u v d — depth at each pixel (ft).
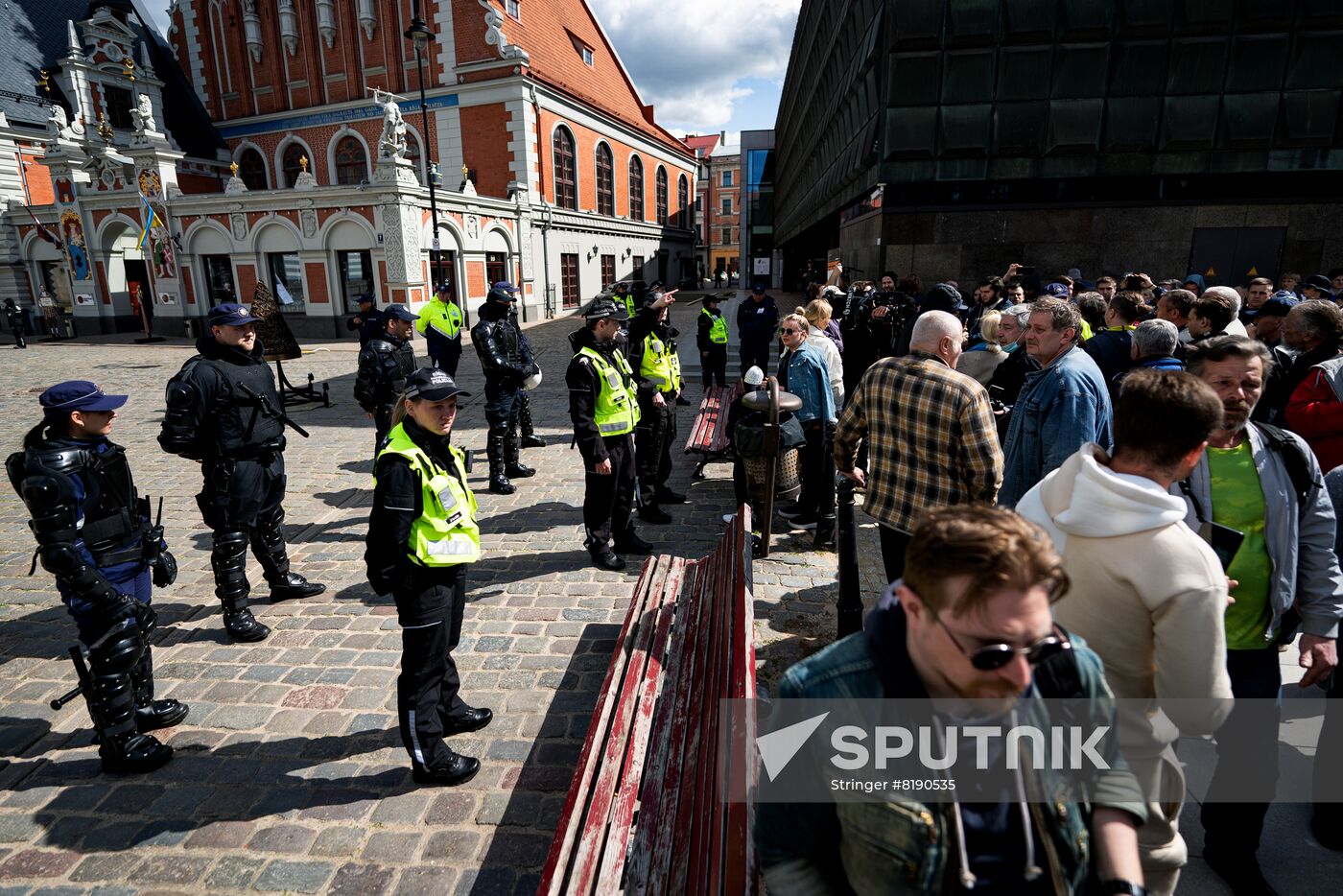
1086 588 5.39
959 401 9.84
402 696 9.63
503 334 23.27
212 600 15.64
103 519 10.32
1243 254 36.11
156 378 51.42
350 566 17.44
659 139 145.59
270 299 37.17
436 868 8.43
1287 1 31.94
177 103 109.91
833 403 17.57
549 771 10.06
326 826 9.11
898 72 34.88
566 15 127.44
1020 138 35.24
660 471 21.11
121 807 9.53
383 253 73.92
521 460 27.14
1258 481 6.98
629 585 16.01
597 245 118.93
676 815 6.93
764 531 16.69
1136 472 5.41
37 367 57.72
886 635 3.78
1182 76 33.53
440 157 100.63
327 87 105.29
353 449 29.32
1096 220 36.55
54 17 108.68
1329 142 33.73
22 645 13.91
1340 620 7.02
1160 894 5.66
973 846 3.73
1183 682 5.07
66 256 89.92
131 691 10.21
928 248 37.93
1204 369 7.06
